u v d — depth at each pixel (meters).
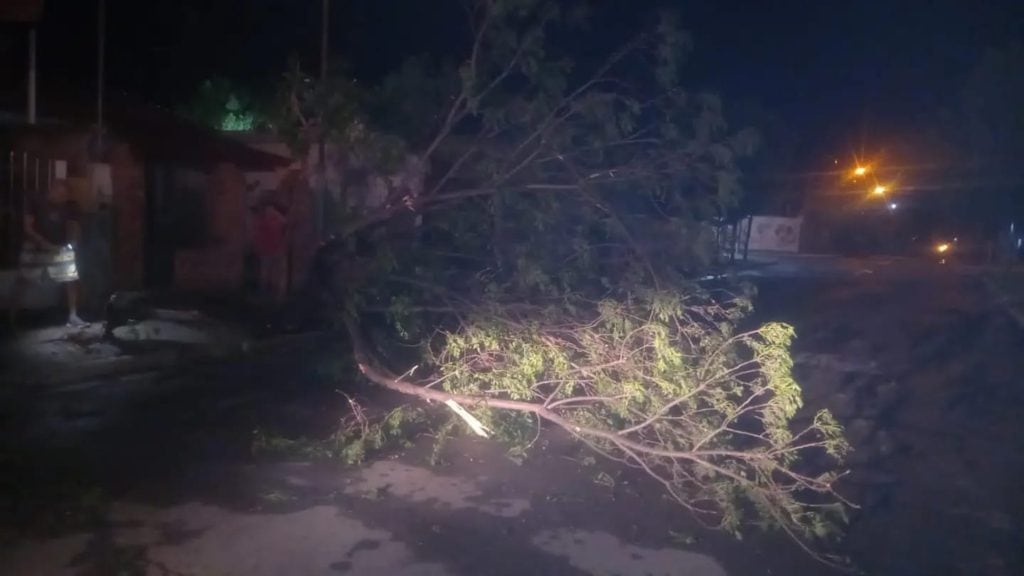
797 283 32.56
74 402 9.90
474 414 8.55
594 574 5.86
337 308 9.38
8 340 12.07
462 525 6.57
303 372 11.52
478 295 8.88
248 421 9.22
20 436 8.51
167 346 12.43
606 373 8.06
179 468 7.63
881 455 9.21
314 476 7.54
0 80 15.53
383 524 6.52
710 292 8.72
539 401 8.69
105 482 7.20
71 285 12.88
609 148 9.41
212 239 17.98
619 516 6.90
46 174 14.79
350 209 9.84
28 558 5.74
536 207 9.02
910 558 6.49
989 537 6.95
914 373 14.20
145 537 6.12
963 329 19.89
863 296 27.61
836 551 6.54
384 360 9.54
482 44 9.41
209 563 5.76
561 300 8.62
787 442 7.17
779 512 6.82
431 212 9.49
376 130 9.22
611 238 8.95
